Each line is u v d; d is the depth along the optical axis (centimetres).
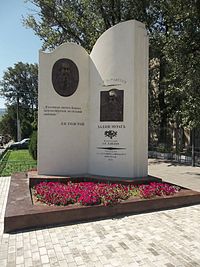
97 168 873
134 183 777
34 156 1827
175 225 542
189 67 1360
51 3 1981
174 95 1650
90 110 900
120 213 603
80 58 900
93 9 2027
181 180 1048
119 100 841
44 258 407
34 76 5594
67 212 553
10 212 532
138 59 841
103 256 413
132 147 829
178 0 1405
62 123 883
